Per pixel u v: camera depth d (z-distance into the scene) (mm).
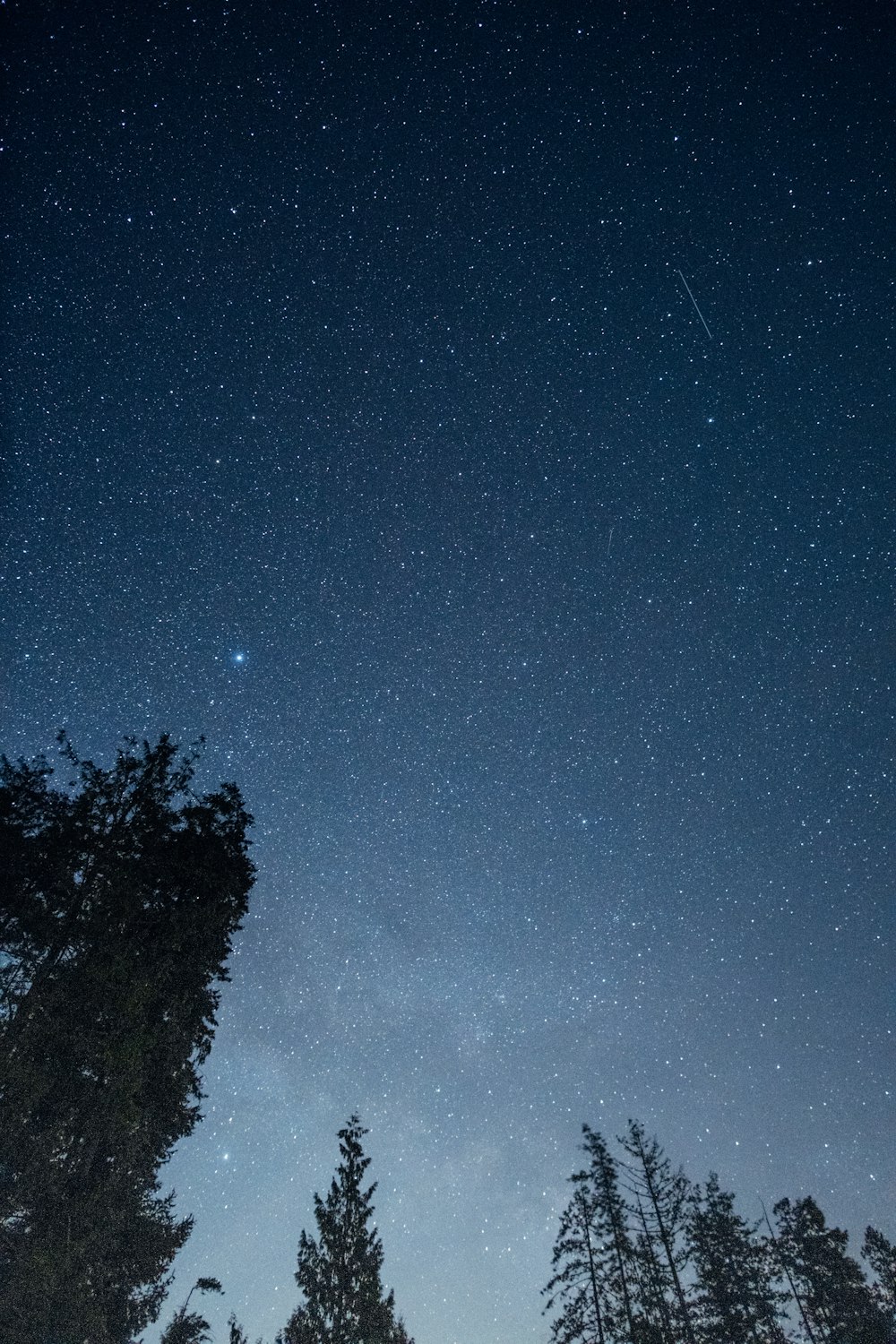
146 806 20094
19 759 19125
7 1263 14367
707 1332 33281
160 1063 18422
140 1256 17281
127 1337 16844
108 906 18125
